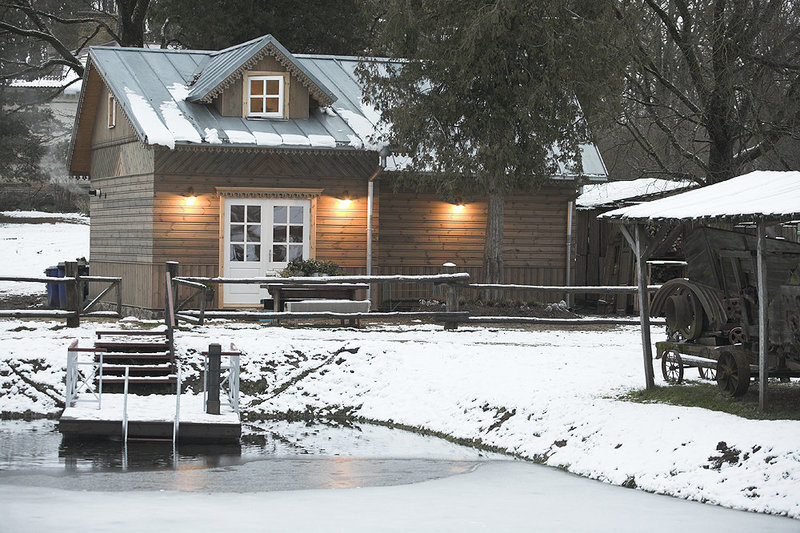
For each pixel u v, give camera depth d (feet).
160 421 53.06
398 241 93.71
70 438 52.70
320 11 125.08
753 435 41.81
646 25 94.58
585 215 106.83
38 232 155.94
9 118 152.35
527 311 88.48
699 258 51.67
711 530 34.06
